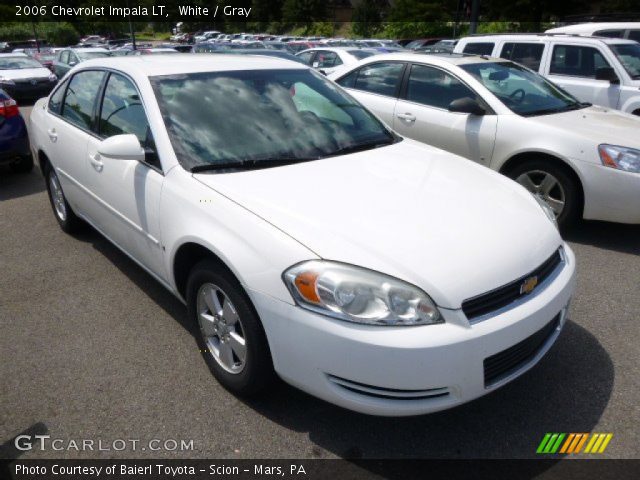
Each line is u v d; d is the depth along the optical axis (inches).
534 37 307.9
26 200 238.8
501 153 193.0
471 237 93.8
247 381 100.3
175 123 119.9
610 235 190.1
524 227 101.3
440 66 215.9
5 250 180.9
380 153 128.0
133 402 106.7
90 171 146.9
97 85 152.0
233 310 100.5
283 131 126.7
